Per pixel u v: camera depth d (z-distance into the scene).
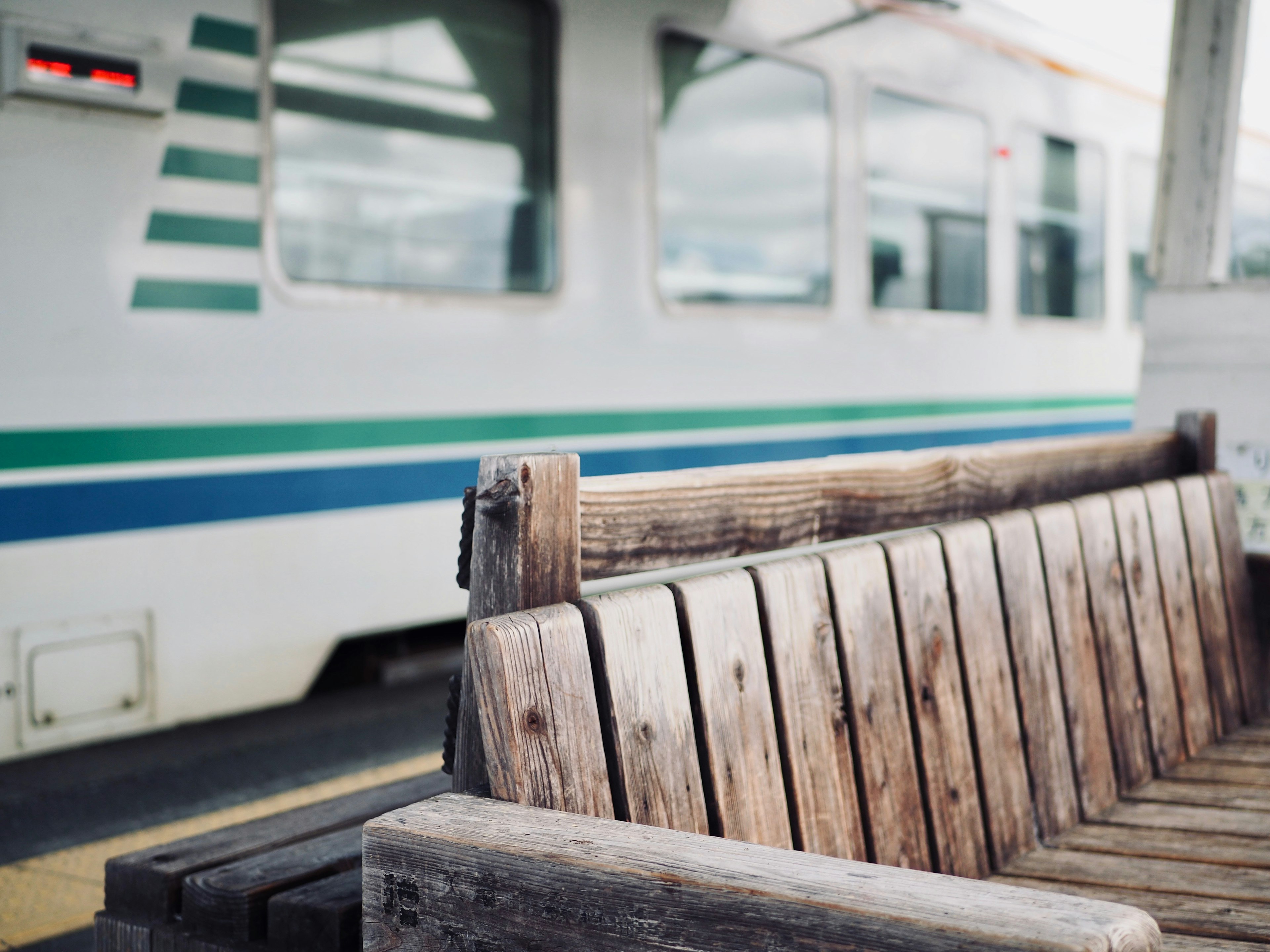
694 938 0.90
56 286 3.13
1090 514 2.15
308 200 3.62
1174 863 1.77
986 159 6.02
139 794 3.33
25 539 3.10
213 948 1.32
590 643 1.25
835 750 1.53
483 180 4.02
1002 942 0.78
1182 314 3.31
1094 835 1.92
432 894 1.02
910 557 1.70
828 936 0.84
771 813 1.42
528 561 1.22
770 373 4.92
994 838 1.77
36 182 3.10
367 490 3.77
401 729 4.01
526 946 0.97
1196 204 3.59
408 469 3.86
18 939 2.44
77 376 3.17
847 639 1.57
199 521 3.42
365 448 3.75
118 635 3.28
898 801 1.61
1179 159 3.61
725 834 1.35
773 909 0.86
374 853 1.05
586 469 4.29
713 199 4.68
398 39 3.81
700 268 4.65
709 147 4.66
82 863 2.84
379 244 3.78
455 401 3.95
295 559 3.62
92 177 3.19
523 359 4.12
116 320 3.24
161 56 3.29
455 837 1.01
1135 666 2.24
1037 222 6.41
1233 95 3.53
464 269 3.98
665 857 0.95
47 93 3.07
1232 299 3.23
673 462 4.57
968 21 5.86
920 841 1.64
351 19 3.70
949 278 5.81
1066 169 6.64
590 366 4.30
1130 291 7.24
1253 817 2.00
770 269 4.91
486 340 4.02
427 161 3.88
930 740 1.69
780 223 4.94
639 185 4.43
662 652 1.31
